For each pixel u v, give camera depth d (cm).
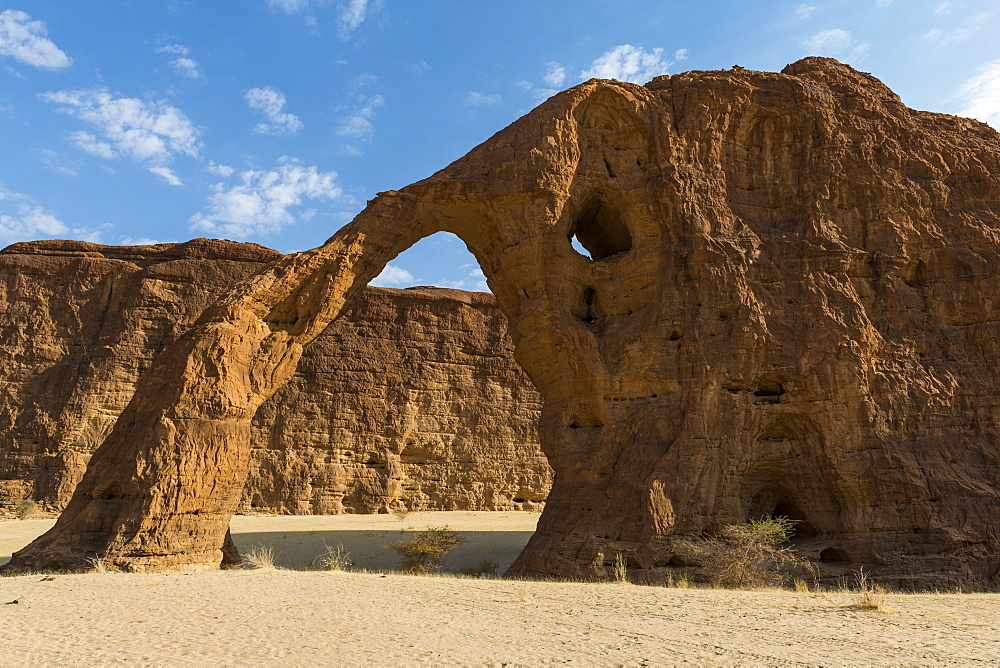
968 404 1745
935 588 1485
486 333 5025
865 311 1781
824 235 1816
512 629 759
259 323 1825
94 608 893
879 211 1881
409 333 4825
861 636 712
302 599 974
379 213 1964
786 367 1706
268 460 4272
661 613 868
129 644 673
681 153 1878
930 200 1927
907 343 1772
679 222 1828
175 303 4481
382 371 4662
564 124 1909
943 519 1581
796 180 1903
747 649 656
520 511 4662
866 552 1576
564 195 1877
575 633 737
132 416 1730
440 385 4775
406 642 684
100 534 1576
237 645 669
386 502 4381
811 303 1747
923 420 1703
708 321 1730
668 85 1989
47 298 4391
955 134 2073
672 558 1549
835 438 1652
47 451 4012
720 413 1672
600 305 1920
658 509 1560
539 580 1477
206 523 1631
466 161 2025
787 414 1694
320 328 1916
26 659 611
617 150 1948
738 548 1491
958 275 1855
